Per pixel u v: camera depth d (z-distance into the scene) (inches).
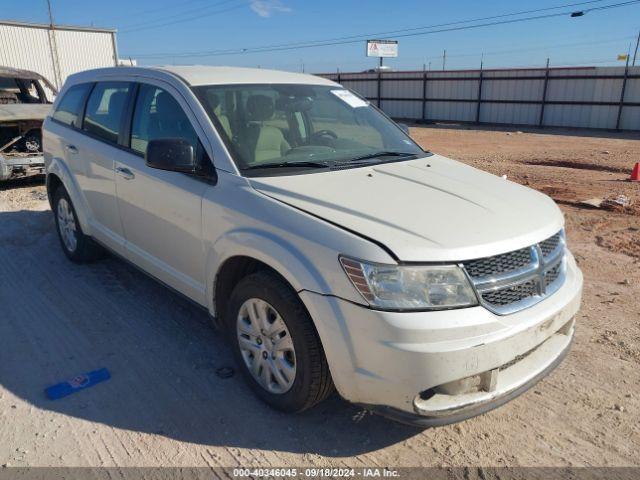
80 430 118.3
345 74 1266.0
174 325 165.2
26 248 233.3
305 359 111.0
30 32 956.6
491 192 130.3
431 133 896.9
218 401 128.7
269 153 138.9
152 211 152.0
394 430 120.3
